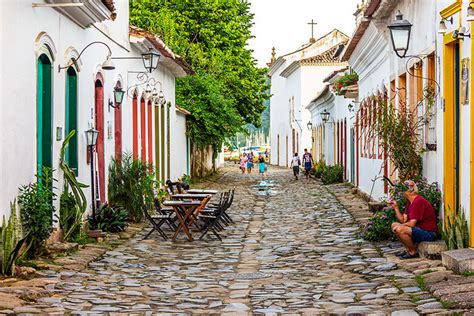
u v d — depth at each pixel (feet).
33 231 37.70
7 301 29.58
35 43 39.86
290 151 221.25
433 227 40.29
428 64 45.55
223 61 140.87
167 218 55.16
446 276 33.32
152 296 32.91
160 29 126.62
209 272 40.09
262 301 31.83
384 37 61.46
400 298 30.83
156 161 86.63
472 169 35.55
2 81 34.81
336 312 28.86
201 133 121.49
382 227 49.29
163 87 91.61
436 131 43.27
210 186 119.03
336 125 129.39
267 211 77.30
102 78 57.31
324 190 106.11
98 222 53.36
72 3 42.91
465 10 36.52
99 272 38.70
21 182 37.73
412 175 48.67
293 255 46.03
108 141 59.57
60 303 30.37
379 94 70.23
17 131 37.04
